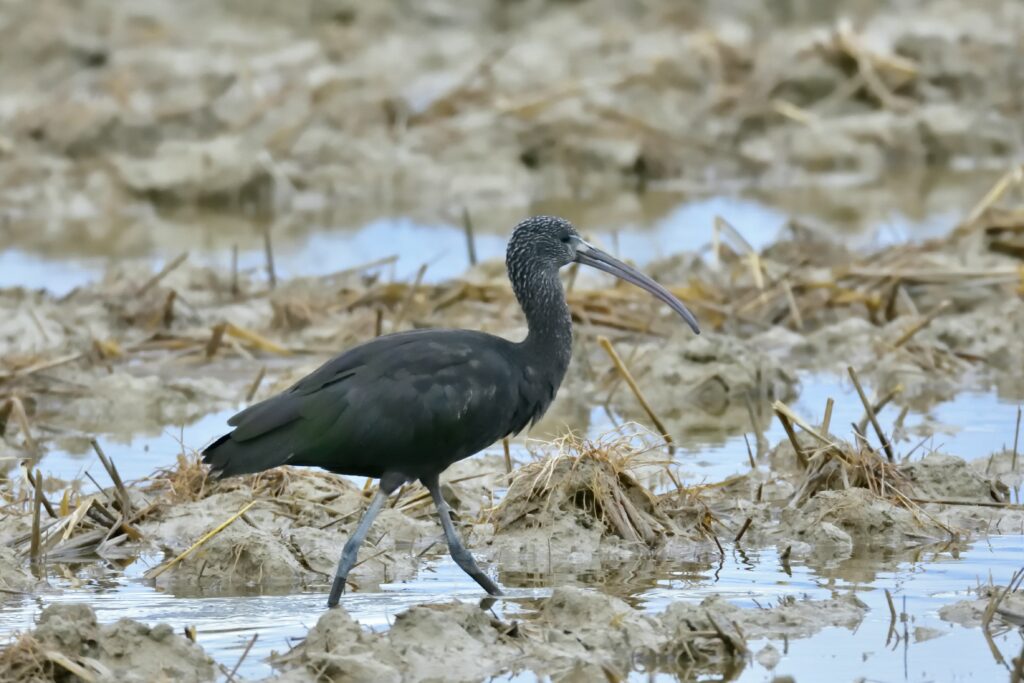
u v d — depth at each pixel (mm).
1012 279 18859
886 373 17016
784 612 10086
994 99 32750
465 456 10766
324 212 27250
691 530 12023
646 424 15547
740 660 9383
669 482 13234
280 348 17938
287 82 31203
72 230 25766
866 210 25906
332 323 18812
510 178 28734
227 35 35625
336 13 37531
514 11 38344
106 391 16375
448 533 10758
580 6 38375
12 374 16500
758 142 31062
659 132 30453
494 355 10766
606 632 9617
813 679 9078
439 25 37875
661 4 37938
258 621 10164
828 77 32281
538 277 11469
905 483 12531
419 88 32500
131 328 18969
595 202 27688
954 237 20453
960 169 30547
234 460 10422
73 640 9172
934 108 31797
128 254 23406
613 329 18531
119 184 27594
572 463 12070
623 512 11914
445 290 19391
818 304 18891
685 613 9695
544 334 11336
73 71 33625
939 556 11453
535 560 11594
